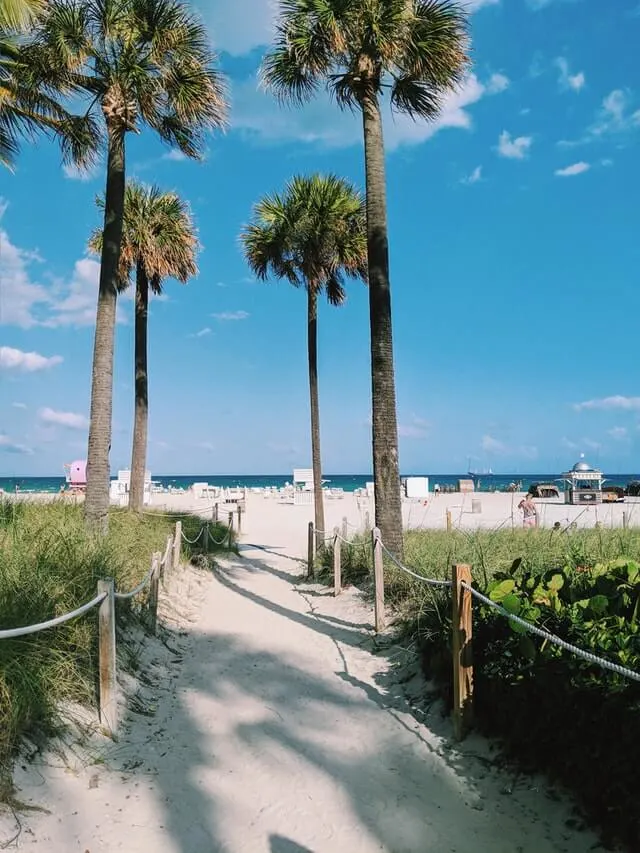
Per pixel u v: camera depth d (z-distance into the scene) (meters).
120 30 11.26
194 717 5.66
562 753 4.16
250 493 46.62
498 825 3.98
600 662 3.46
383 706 6.02
